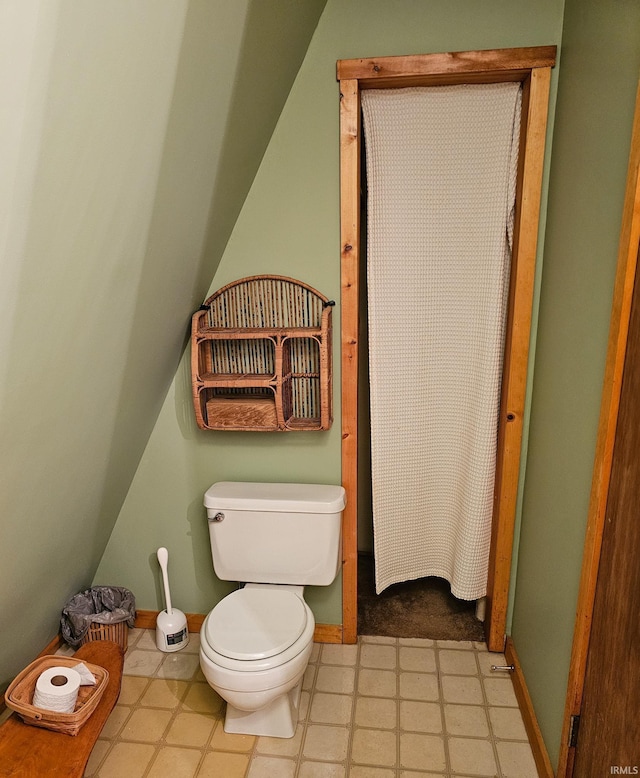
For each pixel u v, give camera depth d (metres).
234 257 2.04
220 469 2.24
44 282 1.05
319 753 1.82
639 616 1.12
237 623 1.82
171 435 2.22
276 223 1.99
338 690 2.09
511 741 1.86
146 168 1.22
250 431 2.17
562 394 1.66
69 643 2.24
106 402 1.64
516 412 2.03
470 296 2.12
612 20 1.34
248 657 1.67
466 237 2.07
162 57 1.09
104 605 2.28
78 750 1.59
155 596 2.45
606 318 1.33
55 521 1.73
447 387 2.25
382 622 2.48
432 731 1.90
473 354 2.17
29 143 0.84
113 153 1.07
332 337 2.05
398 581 2.49
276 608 1.90
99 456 1.79
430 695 2.06
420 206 2.07
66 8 0.78
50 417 1.35
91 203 1.08
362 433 2.90
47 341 1.16
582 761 1.46
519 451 2.06
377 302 2.14
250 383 1.97
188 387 2.15
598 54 1.43
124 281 1.38
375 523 2.35
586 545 1.40
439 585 2.75
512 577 2.21
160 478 2.28
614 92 1.32
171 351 1.99
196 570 2.38
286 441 2.17
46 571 1.88
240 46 1.38
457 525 2.34
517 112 1.92
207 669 1.70
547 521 1.78
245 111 1.61
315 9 1.73
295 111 1.88
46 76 0.81
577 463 1.51
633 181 1.17
